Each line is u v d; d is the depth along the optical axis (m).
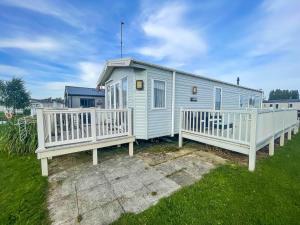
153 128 5.99
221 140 4.56
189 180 3.48
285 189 3.16
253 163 3.84
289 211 2.54
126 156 5.09
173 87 6.46
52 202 2.81
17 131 5.82
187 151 5.48
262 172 3.82
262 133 4.34
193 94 7.50
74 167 4.29
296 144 6.89
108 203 2.75
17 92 22.72
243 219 2.35
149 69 5.70
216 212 2.48
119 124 5.32
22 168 4.36
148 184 3.35
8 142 5.68
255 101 13.80
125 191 3.11
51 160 4.80
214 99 8.83
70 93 19.17
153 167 4.20
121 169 4.11
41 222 2.35
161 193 3.01
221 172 3.78
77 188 3.25
